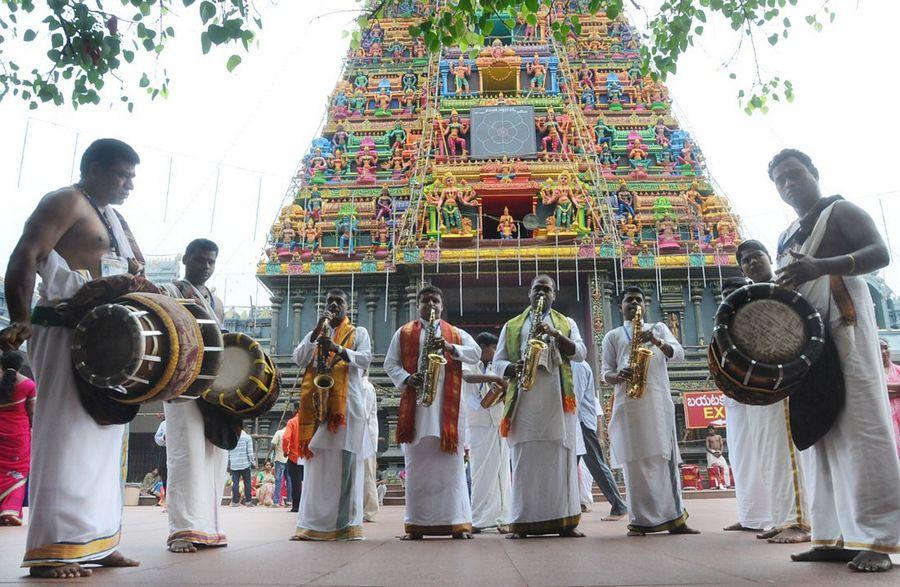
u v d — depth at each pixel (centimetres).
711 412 2175
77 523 362
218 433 526
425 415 653
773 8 665
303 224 2572
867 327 372
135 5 609
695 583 304
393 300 2481
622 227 2550
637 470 652
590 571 354
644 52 711
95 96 645
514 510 636
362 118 2902
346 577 341
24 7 653
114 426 395
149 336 353
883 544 340
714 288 2466
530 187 2520
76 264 395
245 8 579
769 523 646
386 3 613
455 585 308
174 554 470
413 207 2539
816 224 401
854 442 359
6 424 820
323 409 634
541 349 635
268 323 3381
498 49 2866
